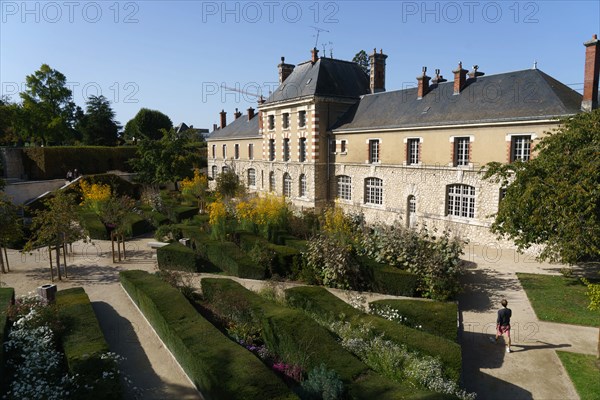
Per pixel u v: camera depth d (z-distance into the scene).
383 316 11.51
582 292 14.72
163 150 36.31
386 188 26.55
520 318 12.86
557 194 13.06
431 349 9.23
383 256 15.70
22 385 7.56
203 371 8.19
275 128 35.31
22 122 49.19
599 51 17.78
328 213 19.91
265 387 7.44
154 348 10.59
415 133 24.31
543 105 18.95
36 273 17.06
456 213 22.80
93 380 7.96
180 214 25.66
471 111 21.69
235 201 25.22
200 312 11.95
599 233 12.70
